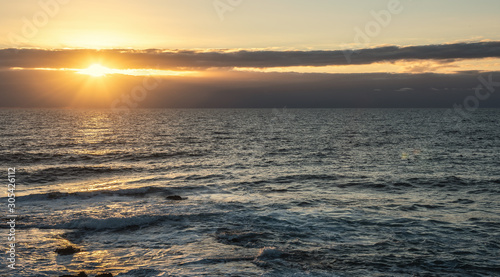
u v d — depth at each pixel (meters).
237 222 14.52
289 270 9.98
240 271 9.85
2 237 12.49
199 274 9.60
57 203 17.56
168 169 29.19
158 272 9.73
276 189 21.22
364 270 10.06
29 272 9.61
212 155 38.09
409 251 11.46
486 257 10.98
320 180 24.06
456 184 22.58
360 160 34.31
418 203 17.75
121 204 17.41
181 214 15.59
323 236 12.87
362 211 16.22
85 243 12.19
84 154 38.38
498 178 24.44
